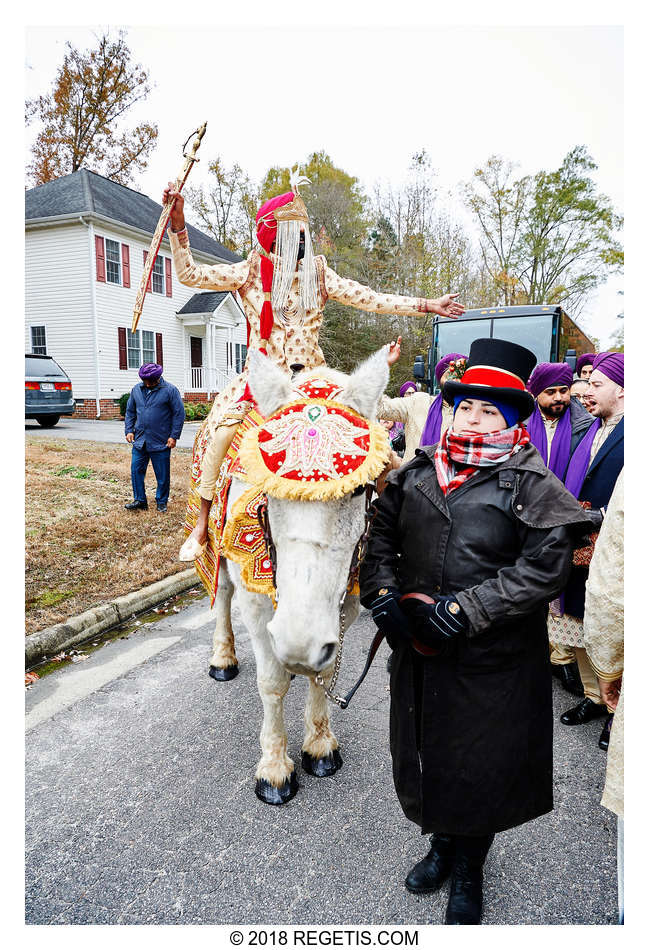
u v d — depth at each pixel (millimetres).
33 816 2551
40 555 5582
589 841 2420
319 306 2814
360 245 25031
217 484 2885
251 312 2775
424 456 2117
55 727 3207
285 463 1815
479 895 2074
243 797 2666
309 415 1944
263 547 2242
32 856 2334
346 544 1841
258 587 2213
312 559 1736
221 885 2201
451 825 1917
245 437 2062
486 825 1890
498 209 27109
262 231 2672
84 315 18641
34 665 3912
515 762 1882
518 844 2406
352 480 1781
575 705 3490
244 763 2906
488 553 1884
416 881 2150
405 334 22688
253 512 2201
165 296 22000
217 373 23969
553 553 1763
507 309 9047
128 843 2398
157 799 2652
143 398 7004
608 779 1933
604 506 3283
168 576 5352
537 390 3824
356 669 3988
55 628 4141
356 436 1910
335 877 2230
